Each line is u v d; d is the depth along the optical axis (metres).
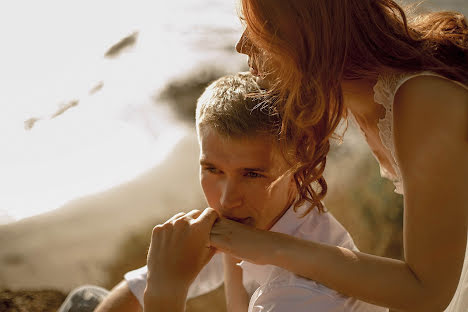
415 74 0.88
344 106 1.02
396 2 1.02
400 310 0.86
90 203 1.61
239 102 0.92
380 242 1.71
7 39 2.73
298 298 0.90
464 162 0.84
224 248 0.93
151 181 1.64
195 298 1.51
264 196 0.95
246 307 1.10
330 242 1.03
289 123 0.93
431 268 0.84
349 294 0.87
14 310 1.48
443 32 0.99
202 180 0.97
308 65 0.90
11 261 1.53
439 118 0.84
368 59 0.91
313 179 0.95
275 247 0.90
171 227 0.96
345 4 0.89
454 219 0.83
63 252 1.55
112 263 1.55
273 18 0.90
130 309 1.09
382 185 1.73
